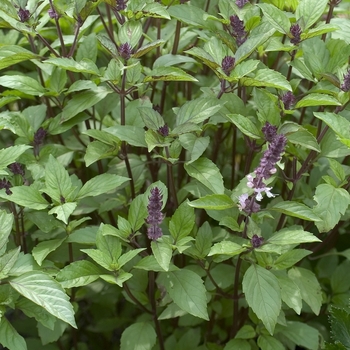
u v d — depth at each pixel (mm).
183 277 899
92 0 970
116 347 1180
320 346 1043
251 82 910
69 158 1047
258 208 867
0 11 967
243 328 962
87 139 1102
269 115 918
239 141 1152
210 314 1062
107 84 1004
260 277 877
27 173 983
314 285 956
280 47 949
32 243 1071
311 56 964
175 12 988
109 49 917
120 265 868
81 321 1198
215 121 962
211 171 915
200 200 875
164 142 902
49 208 942
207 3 1062
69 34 1117
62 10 980
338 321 934
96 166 1141
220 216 928
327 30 932
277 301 868
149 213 857
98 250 872
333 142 935
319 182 1020
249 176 855
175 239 903
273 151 833
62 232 964
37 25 994
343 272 1063
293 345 1022
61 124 992
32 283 833
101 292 1079
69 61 927
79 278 866
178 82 1210
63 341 1128
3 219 855
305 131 881
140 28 940
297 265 1067
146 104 983
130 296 954
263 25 953
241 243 894
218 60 938
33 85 980
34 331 1100
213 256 924
